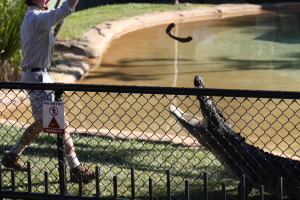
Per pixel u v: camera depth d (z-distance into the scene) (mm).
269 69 12867
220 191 4891
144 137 6914
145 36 18172
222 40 17359
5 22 9914
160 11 23750
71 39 15680
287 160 4898
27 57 5016
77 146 6223
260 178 4629
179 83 11453
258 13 25297
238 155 5023
